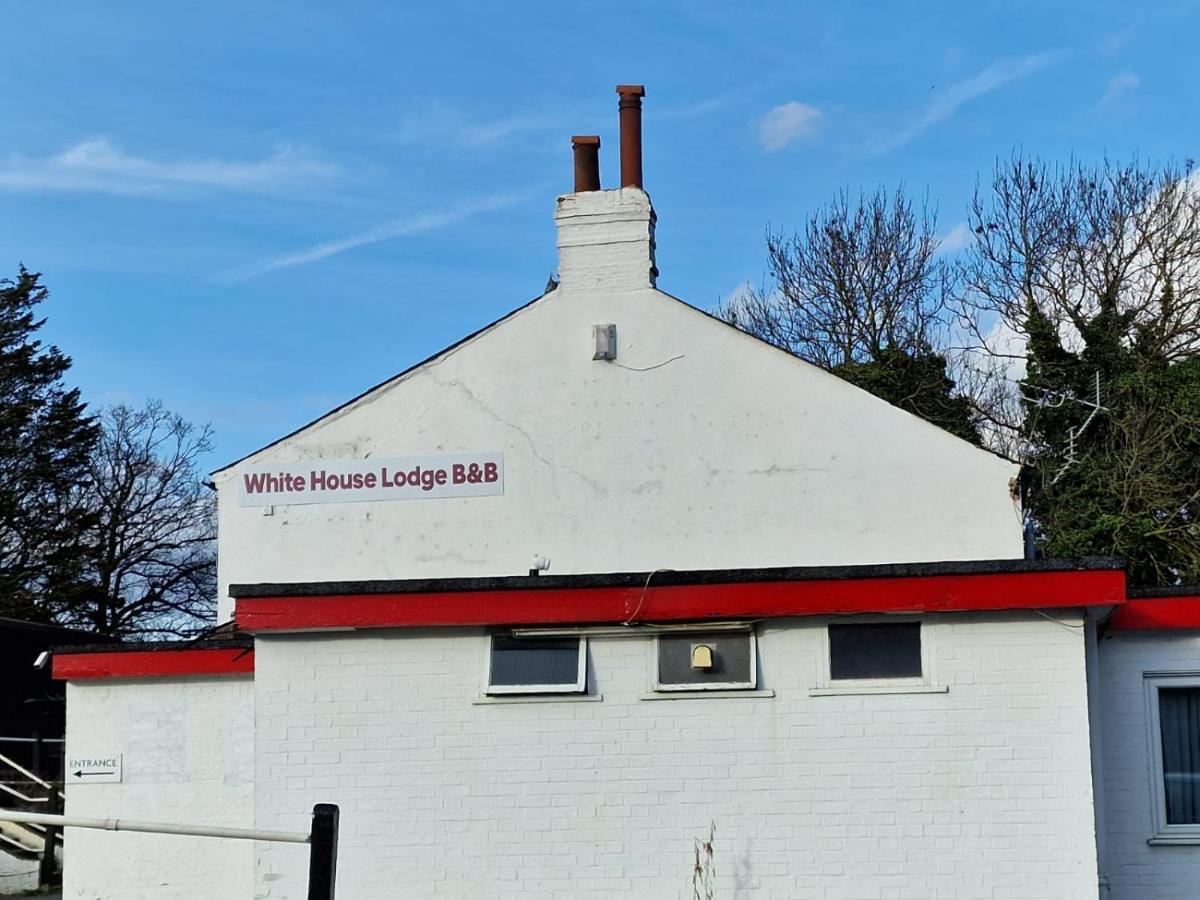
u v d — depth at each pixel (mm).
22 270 50094
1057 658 11328
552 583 11688
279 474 16562
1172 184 35812
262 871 11688
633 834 11492
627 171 16859
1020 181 37531
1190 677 13125
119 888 14227
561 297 16516
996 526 15547
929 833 11250
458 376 16531
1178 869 12867
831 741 11438
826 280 39938
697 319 16297
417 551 16219
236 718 14383
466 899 11531
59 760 25641
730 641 11711
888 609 11344
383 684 11852
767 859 11344
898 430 15844
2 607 42281
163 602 48062
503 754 11688
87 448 47719
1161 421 29391
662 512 15953
